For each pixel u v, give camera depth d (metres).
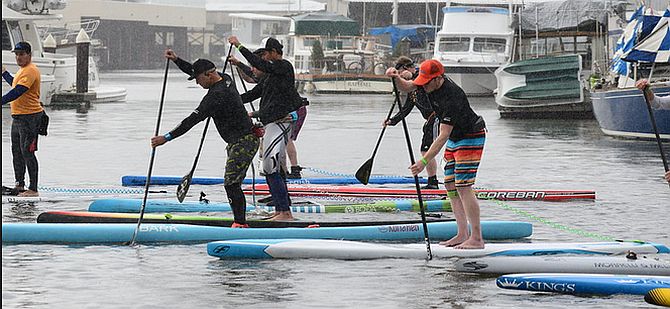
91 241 16.38
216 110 16.70
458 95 15.00
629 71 42.56
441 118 15.08
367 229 17.00
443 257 15.25
